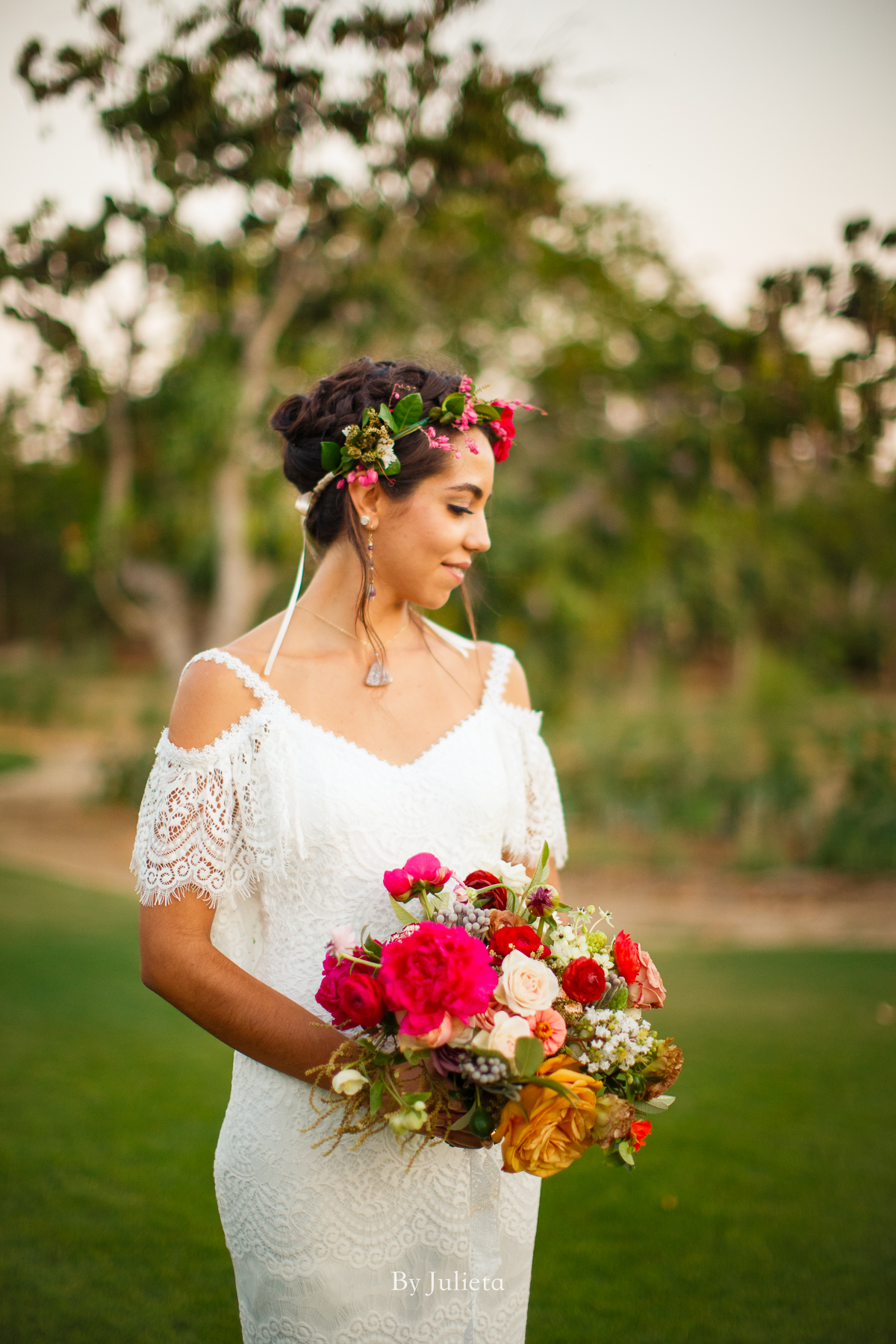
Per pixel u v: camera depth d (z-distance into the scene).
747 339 8.73
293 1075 1.61
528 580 13.63
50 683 24.86
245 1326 1.74
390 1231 1.66
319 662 1.76
